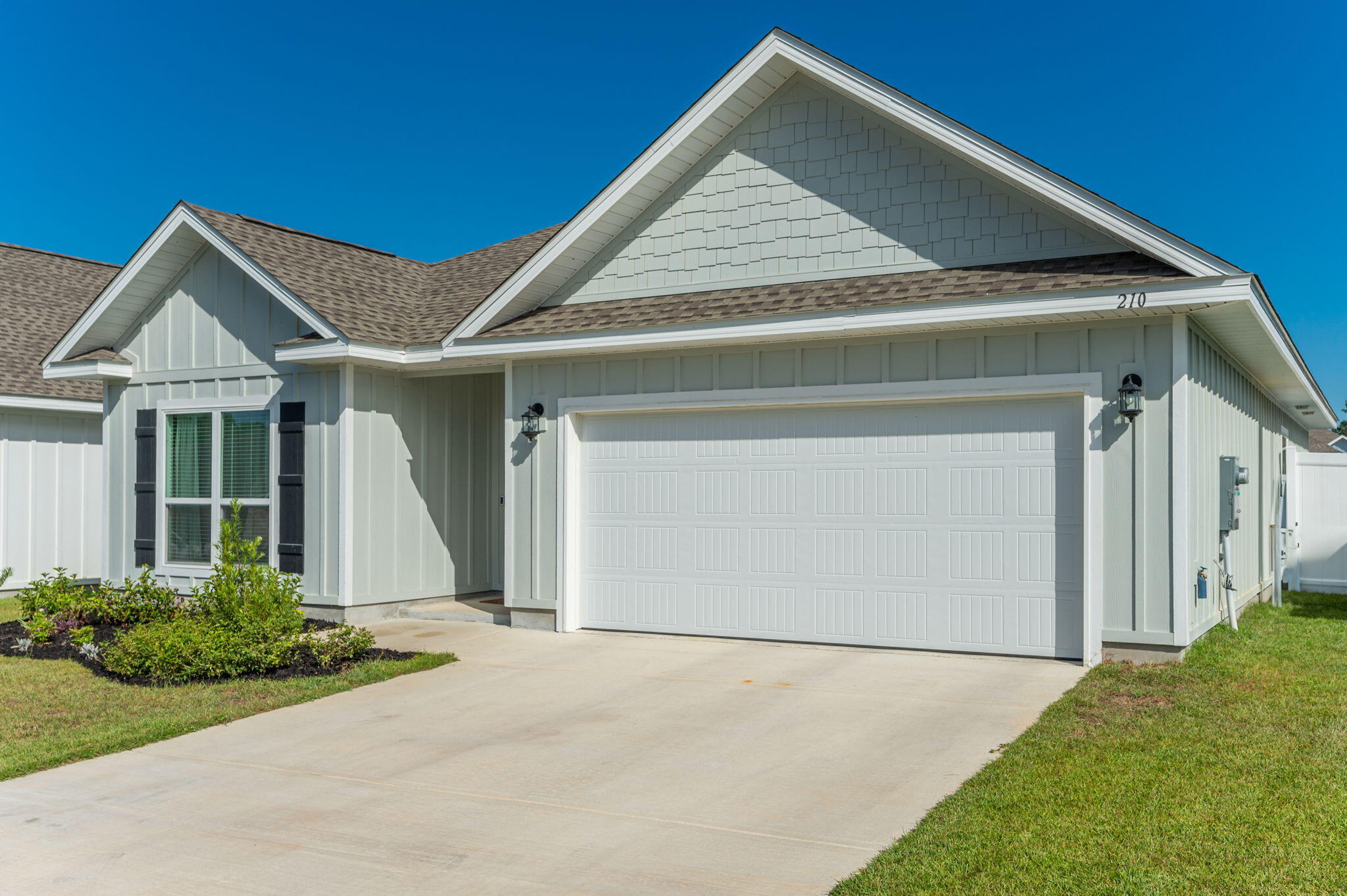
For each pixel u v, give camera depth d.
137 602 13.12
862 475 10.91
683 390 11.73
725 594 11.62
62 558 18.47
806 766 6.92
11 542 17.66
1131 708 8.05
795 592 11.23
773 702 8.70
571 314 12.42
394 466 13.97
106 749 7.59
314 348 12.90
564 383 12.50
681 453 11.95
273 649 10.15
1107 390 9.66
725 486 11.66
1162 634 9.42
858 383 10.77
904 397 10.53
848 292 10.70
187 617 11.36
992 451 10.29
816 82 11.35
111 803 6.43
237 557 14.09
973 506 10.36
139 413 15.26
